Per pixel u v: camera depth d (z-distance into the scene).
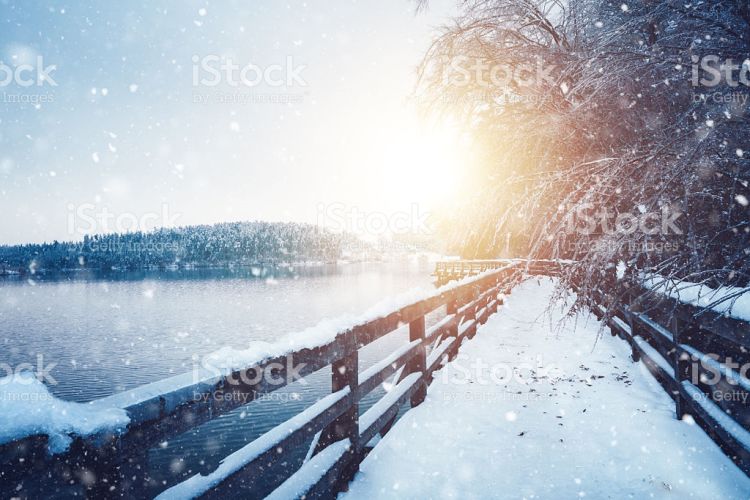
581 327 7.96
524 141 5.16
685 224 3.79
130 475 1.31
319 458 2.60
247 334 33.12
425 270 149.38
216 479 1.68
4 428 1.01
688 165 3.37
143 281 126.25
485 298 8.97
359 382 3.03
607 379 4.96
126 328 40.19
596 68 4.21
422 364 4.44
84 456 1.17
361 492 2.79
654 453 3.21
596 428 3.69
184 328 37.69
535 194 4.43
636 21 4.04
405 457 3.27
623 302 6.00
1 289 107.62
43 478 1.08
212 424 10.98
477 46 5.73
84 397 18.16
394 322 3.69
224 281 118.44
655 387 4.60
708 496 2.65
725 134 3.51
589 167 4.16
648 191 3.80
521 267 5.02
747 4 3.50
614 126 4.64
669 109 4.32
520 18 5.70
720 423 2.92
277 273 156.50
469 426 3.80
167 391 1.47
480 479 2.94
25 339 36.53
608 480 2.89
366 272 143.88
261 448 1.97
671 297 3.55
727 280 3.08
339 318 2.95
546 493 2.76
